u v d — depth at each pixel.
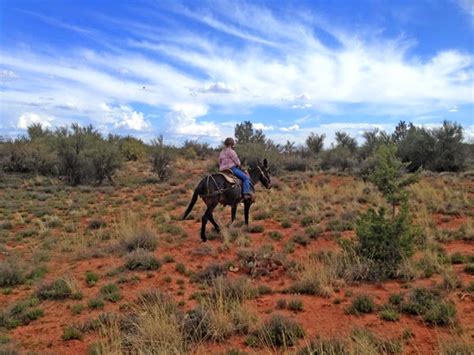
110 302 8.06
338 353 5.34
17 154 30.09
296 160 34.12
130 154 39.47
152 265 10.12
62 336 6.55
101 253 11.30
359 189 19.36
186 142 46.88
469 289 7.70
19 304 7.79
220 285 7.78
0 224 15.51
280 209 16.75
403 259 8.92
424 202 16.36
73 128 29.98
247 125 42.53
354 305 7.21
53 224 15.94
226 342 6.22
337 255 9.70
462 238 11.54
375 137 36.88
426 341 5.94
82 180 27.36
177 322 6.50
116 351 5.39
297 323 6.45
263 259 10.02
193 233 13.64
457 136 30.00
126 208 19.33
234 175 12.97
